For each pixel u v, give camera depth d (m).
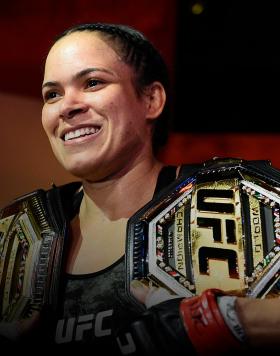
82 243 0.82
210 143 2.02
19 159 1.76
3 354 0.76
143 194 0.84
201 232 0.73
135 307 0.70
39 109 1.81
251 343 0.62
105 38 0.84
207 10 1.77
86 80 0.81
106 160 0.81
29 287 0.78
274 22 1.76
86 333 0.71
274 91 1.89
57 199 0.88
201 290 0.69
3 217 0.90
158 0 1.74
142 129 0.84
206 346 0.63
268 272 0.67
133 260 0.73
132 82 0.84
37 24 1.76
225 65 1.88
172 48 1.81
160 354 0.65
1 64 1.78
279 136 1.97
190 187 0.79
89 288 0.75
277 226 0.70
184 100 1.95
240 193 0.75
